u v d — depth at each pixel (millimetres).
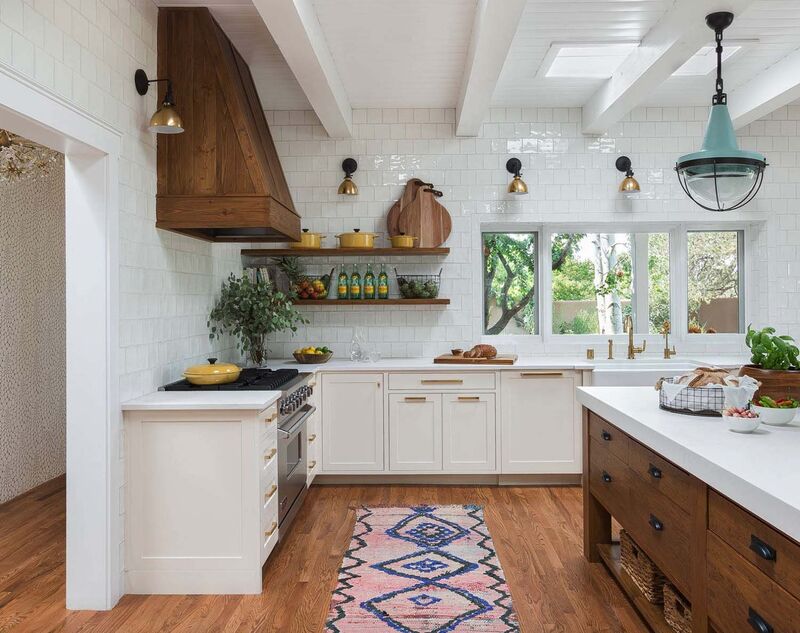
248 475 3109
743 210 5492
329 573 3311
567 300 5762
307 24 3365
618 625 2725
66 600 2988
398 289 5539
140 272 3389
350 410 4941
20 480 4793
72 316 2996
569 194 5504
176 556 3127
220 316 4508
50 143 2795
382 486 5035
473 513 4285
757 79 4660
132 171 3305
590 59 4371
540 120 5496
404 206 5410
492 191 5508
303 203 5543
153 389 3525
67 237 2998
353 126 5523
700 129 5484
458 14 3641
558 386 4926
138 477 3137
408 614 2838
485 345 5191
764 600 1673
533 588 3098
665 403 2822
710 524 2004
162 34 3668
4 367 4625
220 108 3646
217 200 3609
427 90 5012
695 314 5762
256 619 2822
